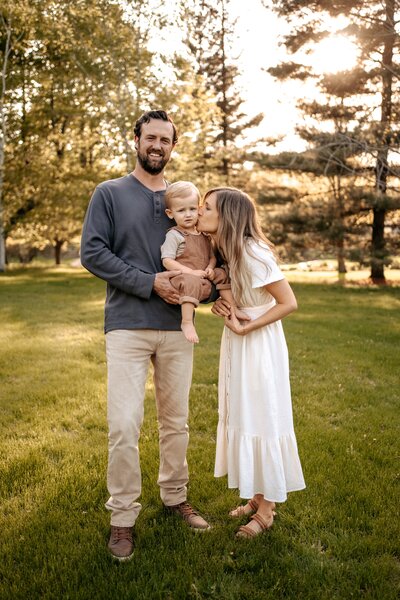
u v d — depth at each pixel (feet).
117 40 52.31
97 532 8.92
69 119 68.44
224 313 8.95
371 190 52.26
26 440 12.73
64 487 10.32
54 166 69.72
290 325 29.32
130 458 8.56
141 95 54.29
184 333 8.65
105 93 55.72
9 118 67.10
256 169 63.87
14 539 8.75
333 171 54.39
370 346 23.85
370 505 9.87
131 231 8.86
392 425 14.15
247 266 8.67
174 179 53.78
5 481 10.70
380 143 48.55
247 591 7.63
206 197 9.14
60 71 63.72
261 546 8.70
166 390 9.25
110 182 9.04
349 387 17.54
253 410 8.82
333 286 55.21
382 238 58.95
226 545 8.69
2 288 49.11
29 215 71.15
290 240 60.23
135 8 50.47
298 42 54.90
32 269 87.45
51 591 7.64
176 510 9.61
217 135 95.71
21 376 18.33
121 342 8.70
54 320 30.17
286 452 8.95
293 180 63.36
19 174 68.64
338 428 13.85
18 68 63.00
